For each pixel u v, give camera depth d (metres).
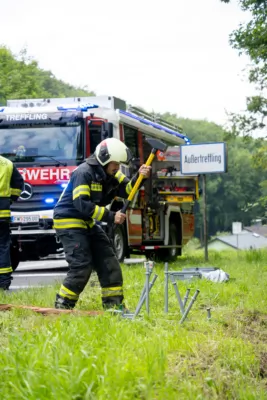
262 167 47.72
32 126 19.22
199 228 127.12
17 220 18.92
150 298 11.12
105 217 9.70
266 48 31.28
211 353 7.39
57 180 18.95
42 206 18.92
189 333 8.30
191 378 6.59
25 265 24.22
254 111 44.41
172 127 25.92
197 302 10.98
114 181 9.92
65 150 19.06
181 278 13.31
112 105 20.81
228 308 10.54
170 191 22.59
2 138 19.27
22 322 8.67
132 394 5.91
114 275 9.95
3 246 13.56
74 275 9.85
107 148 9.73
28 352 6.63
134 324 8.39
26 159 19.06
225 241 108.44
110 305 9.89
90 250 9.94
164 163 22.48
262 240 107.81
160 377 6.30
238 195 128.25
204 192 21.98
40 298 11.22
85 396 5.77
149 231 21.97
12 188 13.65
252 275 15.34
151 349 7.00
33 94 55.88
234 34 31.77
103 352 6.71
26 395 5.75
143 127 21.77
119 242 19.83
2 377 6.14
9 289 14.60
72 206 9.89
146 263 9.20
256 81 43.41
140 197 21.11
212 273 13.70
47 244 19.11
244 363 7.18
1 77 54.69
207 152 21.55
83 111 19.58
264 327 9.39
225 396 6.42
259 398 6.39
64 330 7.62
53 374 6.01
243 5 31.48
